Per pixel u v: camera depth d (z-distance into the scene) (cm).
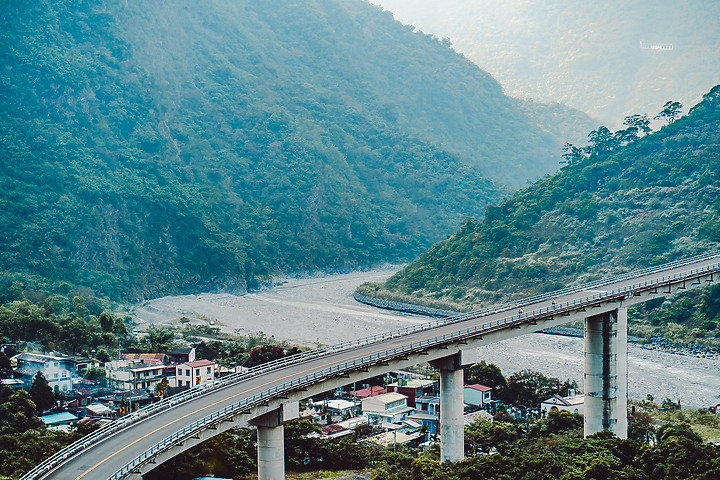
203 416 9138
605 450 10506
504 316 13662
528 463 9881
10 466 10431
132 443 8381
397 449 12625
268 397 9394
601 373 13088
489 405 15412
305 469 12306
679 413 15288
